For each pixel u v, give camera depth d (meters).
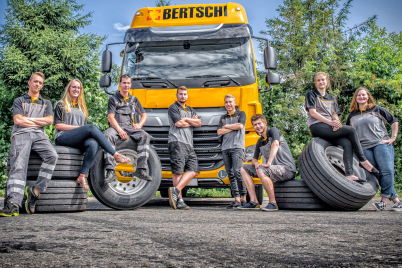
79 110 4.92
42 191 4.14
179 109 5.45
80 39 18.84
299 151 11.13
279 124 11.62
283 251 1.92
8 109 12.34
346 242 2.18
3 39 19.11
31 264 1.62
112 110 5.10
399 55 12.87
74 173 4.49
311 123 5.14
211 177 5.64
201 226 2.91
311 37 15.57
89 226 2.88
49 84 17.00
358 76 12.28
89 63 17.44
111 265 1.62
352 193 4.52
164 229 2.72
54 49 18.03
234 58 6.05
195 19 6.45
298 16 18.25
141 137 5.03
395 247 2.03
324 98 5.14
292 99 12.19
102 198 4.66
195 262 1.67
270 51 6.49
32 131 4.24
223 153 5.53
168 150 5.67
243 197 5.47
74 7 21.16
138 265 1.62
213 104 5.71
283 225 2.99
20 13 19.55
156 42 6.31
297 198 4.90
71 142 4.54
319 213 4.27
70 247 2.00
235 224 3.06
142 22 6.54
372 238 2.33
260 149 5.27
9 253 1.84
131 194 4.87
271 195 4.86
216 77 5.85
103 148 4.55
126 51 6.36
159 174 5.10
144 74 6.02
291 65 15.80
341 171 5.30
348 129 4.85
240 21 6.39
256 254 1.85
